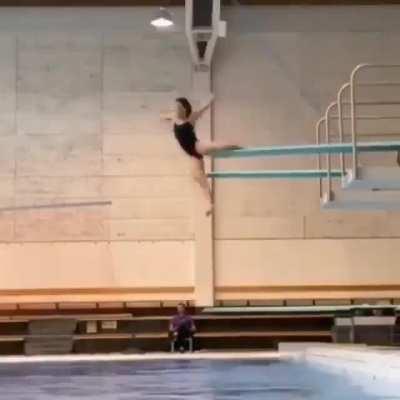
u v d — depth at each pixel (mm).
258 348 15797
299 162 15938
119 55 16281
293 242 15906
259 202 15977
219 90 16219
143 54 16266
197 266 15727
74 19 16328
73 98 16188
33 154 16047
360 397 6418
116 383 8477
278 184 16016
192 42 14992
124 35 16297
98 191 16000
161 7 15273
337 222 15953
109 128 16141
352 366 8344
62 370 10773
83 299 15820
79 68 16250
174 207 15969
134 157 16078
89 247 15883
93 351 15773
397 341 14523
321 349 10547
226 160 15961
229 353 13633
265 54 16328
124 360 12656
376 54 16375
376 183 9773
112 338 15789
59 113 16141
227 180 15969
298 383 8055
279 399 6547
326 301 15781
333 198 11180
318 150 9805
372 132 16062
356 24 16453
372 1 16422
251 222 15938
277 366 10836
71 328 15734
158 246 15875
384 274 15852
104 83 16219
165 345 15805
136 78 16219
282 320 15898
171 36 16266
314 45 16375
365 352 8953
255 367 10695
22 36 16281
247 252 15852
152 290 15820
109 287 15789
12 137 16094
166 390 7551
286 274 15828
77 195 15992
